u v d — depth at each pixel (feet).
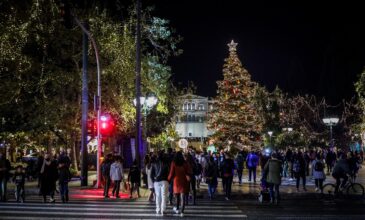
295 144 207.21
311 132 231.50
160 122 169.07
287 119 229.45
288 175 118.62
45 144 123.44
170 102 169.17
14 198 65.16
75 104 111.55
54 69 104.78
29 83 98.58
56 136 121.08
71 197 66.49
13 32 85.81
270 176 59.82
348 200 64.64
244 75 190.49
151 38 105.40
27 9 89.40
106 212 50.29
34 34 94.22
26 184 88.28
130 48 106.01
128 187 75.25
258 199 65.77
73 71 108.78
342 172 68.49
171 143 197.98
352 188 70.23
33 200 62.64
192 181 59.36
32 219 44.50
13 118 104.73
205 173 67.26
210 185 66.90
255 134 191.01
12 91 93.45
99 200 62.85
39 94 104.42
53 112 105.09
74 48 107.04
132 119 115.24
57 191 72.90
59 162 63.98
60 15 97.25
